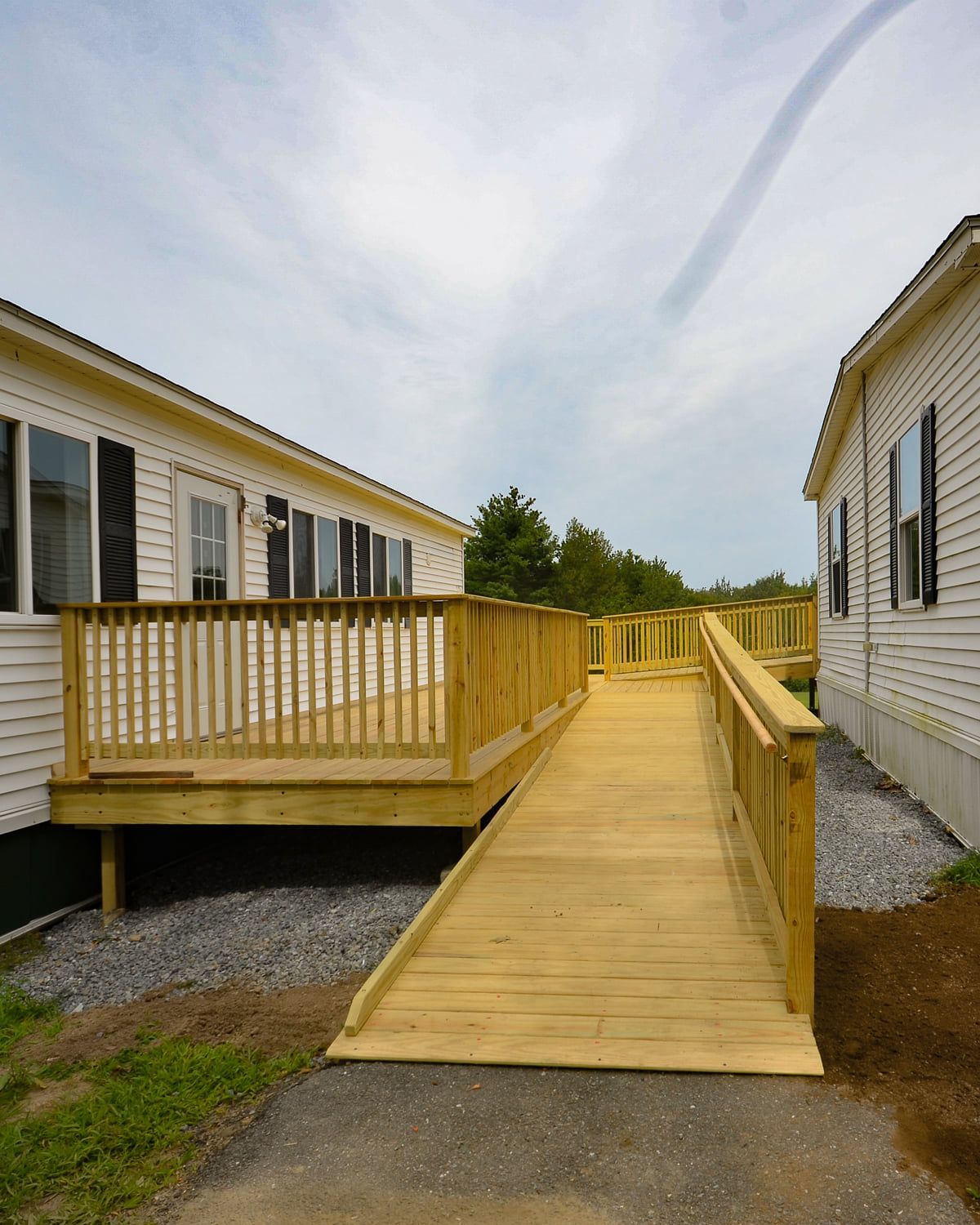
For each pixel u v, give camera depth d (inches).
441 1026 105.4
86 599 209.2
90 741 200.7
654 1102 88.0
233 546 279.3
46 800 196.7
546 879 162.7
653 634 542.0
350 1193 75.2
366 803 186.1
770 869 141.2
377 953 155.2
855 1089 90.2
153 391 223.3
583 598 1347.2
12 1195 82.6
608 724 343.3
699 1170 76.1
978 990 117.5
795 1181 74.2
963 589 215.2
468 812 179.9
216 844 254.5
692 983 115.8
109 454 216.4
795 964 105.5
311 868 221.5
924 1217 68.9
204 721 265.1
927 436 246.7
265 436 282.4
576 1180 75.3
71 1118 96.8
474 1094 91.0
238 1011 133.0
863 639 360.5
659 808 214.5
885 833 221.6
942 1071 94.2
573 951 127.9
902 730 283.6
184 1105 97.8
